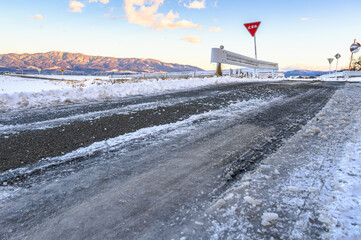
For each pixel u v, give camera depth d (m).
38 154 2.85
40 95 6.92
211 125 4.23
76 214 1.73
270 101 6.80
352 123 4.21
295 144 3.24
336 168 2.45
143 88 9.34
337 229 1.53
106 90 8.28
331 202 1.84
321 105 6.16
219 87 10.41
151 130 3.90
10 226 1.59
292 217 1.68
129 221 1.65
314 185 2.12
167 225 1.60
